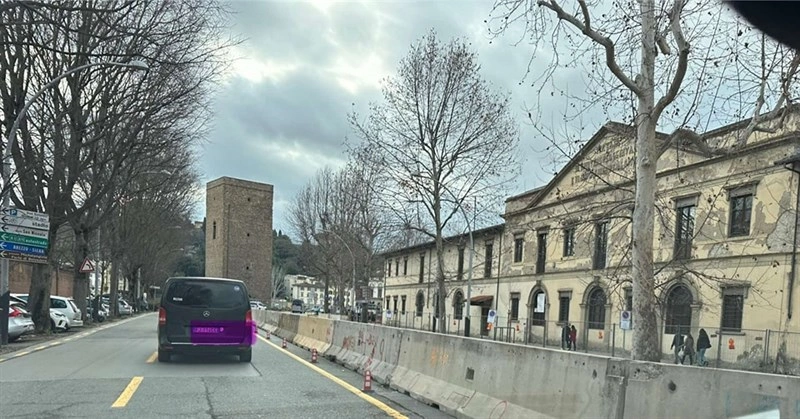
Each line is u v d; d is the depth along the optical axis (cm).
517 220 3869
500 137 3161
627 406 491
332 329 1386
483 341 727
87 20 1639
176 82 2012
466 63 3103
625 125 1369
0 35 1474
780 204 1927
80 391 819
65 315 2319
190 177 4012
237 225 7875
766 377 401
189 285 1161
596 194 2969
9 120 1827
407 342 943
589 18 1023
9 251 1523
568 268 3256
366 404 771
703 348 2223
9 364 1117
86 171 2461
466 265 4538
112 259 3850
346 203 5669
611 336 2811
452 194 3123
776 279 2061
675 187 2562
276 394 830
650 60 1085
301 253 7125
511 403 641
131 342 1667
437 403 766
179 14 1831
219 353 1163
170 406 727
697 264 2388
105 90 1975
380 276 7431
